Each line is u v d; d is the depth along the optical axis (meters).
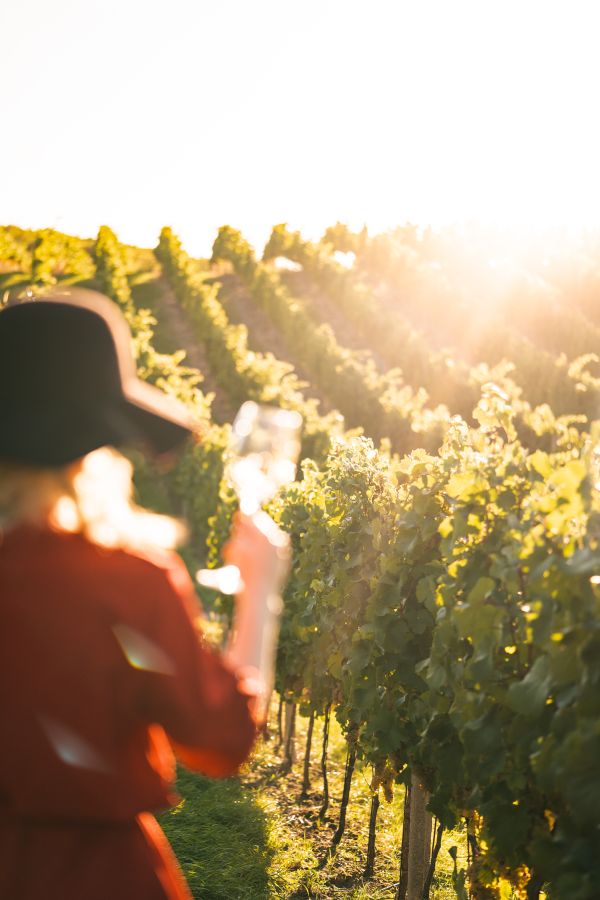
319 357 40.28
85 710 1.33
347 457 6.22
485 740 3.21
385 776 4.98
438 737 3.96
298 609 7.63
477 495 3.69
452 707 3.52
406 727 4.75
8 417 1.38
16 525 1.39
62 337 1.40
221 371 41.41
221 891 5.12
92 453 1.46
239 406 37.84
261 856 5.59
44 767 1.33
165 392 30.30
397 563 4.76
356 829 6.36
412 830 4.91
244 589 1.46
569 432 3.64
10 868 1.37
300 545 8.16
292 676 7.88
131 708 1.37
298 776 7.66
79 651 1.33
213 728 1.36
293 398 28.80
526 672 3.21
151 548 1.46
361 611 5.79
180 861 5.45
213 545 13.48
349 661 5.02
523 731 2.96
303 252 73.38
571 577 2.60
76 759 1.34
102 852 1.40
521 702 2.78
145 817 1.53
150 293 70.88
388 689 4.89
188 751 1.41
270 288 59.72
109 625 1.35
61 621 1.34
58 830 1.39
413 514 4.66
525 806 3.16
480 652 3.21
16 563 1.36
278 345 54.44
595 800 2.42
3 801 1.39
